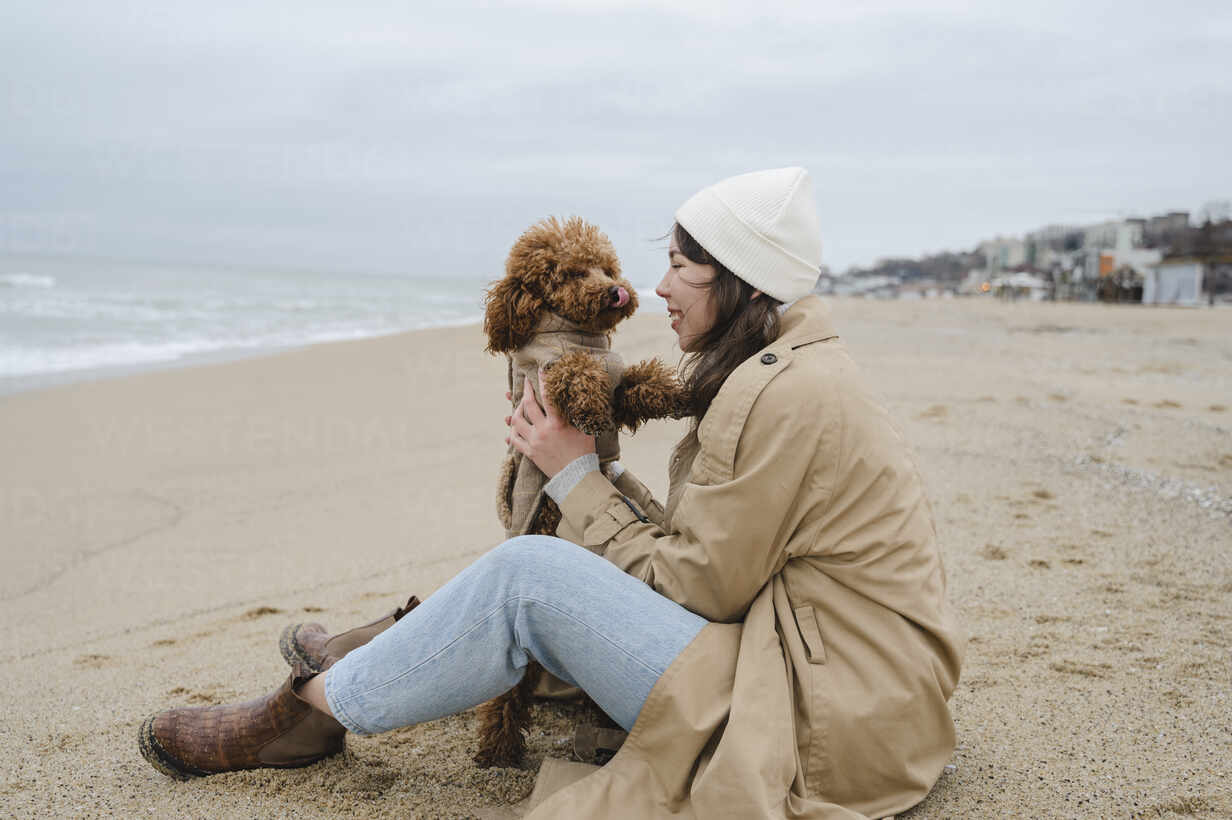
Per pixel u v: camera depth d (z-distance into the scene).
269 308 29.72
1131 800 2.14
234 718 2.30
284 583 4.34
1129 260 64.19
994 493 5.48
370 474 6.66
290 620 3.77
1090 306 41.50
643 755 1.87
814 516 1.90
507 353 2.43
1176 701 2.67
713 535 1.89
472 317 29.31
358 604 3.96
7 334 17.00
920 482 2.02
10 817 2.14
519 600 1.95
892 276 116.69
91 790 2.28
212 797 2.21
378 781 2.30
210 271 90.31
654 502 2.41
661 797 1.82
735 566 1.89
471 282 103.19
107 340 16.89
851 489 1.90
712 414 1.97
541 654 2.00
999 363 12.18
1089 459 6.29
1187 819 2.06
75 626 3.83
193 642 3.53
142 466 6.97
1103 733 2.49
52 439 7.87
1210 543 4.38
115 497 6.11
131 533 5.28
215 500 6.00
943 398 8.95
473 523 5.37
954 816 2.07
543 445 2.21
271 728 2.28
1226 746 2.39
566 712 2.73
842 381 1.92
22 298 26.89
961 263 112.50
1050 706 2.66
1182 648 3.10
